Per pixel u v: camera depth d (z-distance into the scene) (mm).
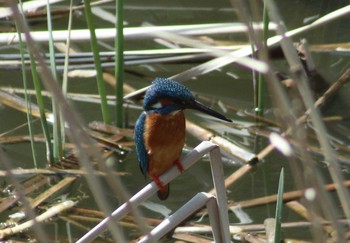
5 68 15164
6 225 11000
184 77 13969
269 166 12234
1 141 13148
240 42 15000
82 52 15656
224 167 12391
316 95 14164
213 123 13766
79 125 5230
